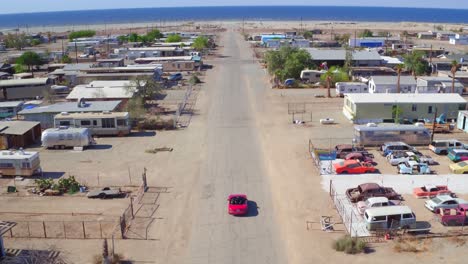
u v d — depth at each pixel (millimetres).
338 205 35875
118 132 57375
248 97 80875
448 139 53781
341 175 42656
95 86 77062
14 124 56750
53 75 93500
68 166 46656
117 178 42938
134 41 178125
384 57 114125
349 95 64125
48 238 31609
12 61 126062
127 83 77125
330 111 68812
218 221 33969
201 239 31406
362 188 36938
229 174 43469
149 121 61188
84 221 34125
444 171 43562
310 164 45656
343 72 94938
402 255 28938
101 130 57344
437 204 34438
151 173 44094
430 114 60406
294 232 32156
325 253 29391
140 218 34531
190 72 110688
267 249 30000
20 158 42938
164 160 47969
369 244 30328
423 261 28219
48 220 34375
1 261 28594
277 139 54812
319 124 61312
